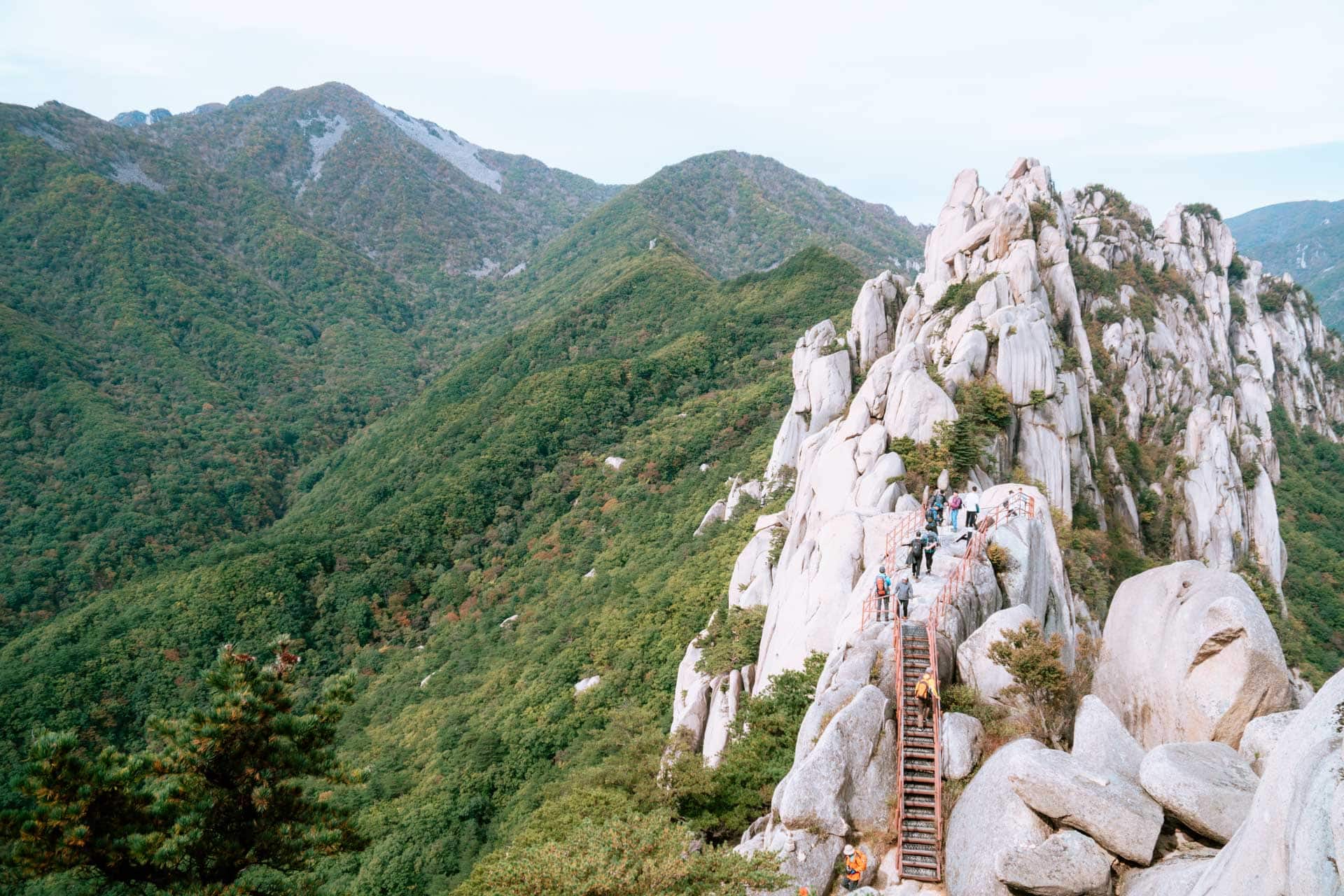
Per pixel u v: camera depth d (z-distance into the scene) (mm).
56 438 190750
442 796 63156
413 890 56031
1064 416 59156
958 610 25625
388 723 89125
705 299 194625
